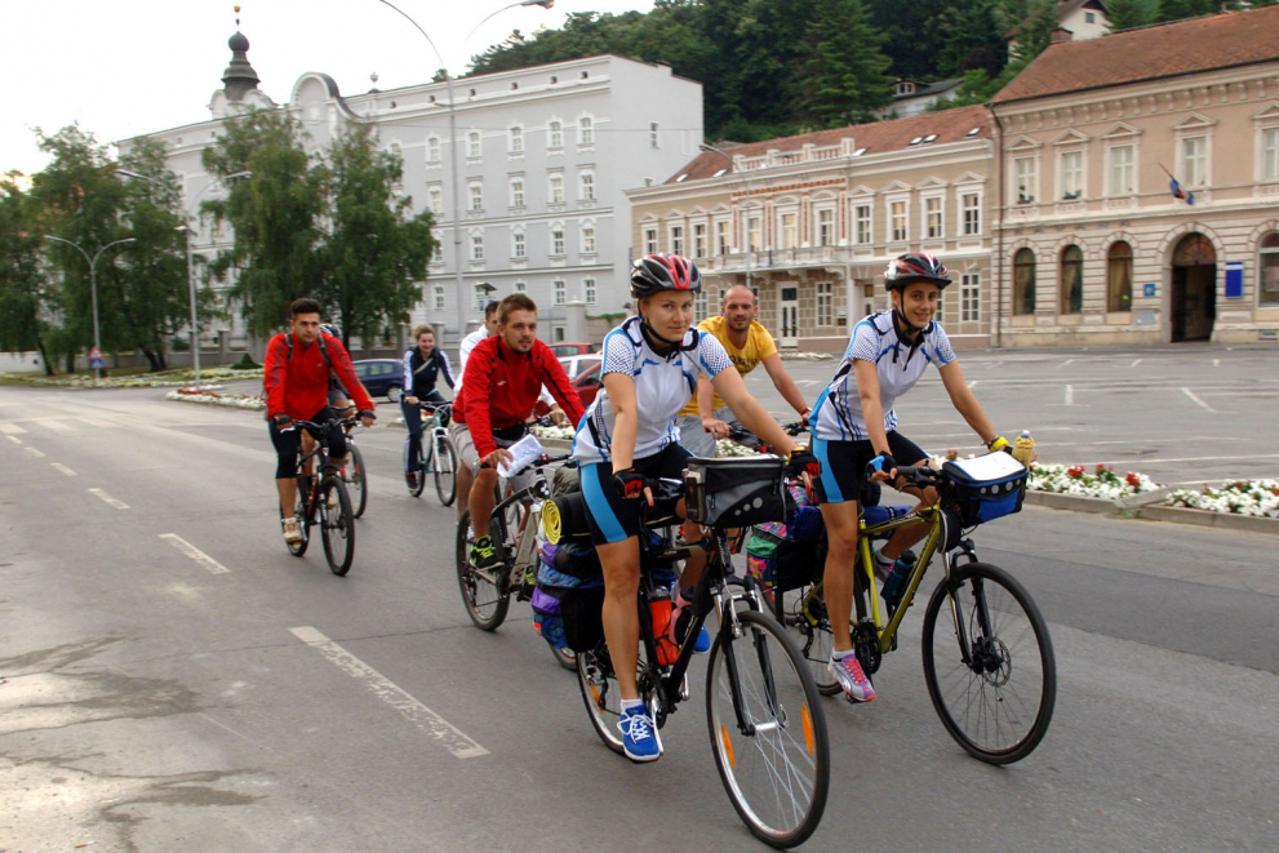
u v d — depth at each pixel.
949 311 53.88
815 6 92.69
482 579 6.52
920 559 4.61
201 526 10.49
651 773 4.44
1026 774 4.29
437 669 5.88
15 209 69.12
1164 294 46.81
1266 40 44.09
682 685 4.24
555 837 3.85
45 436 22.34
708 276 62.72
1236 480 11.22
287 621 6.90
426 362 12.16
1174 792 4.09
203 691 5.52
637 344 4.06
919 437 17.06
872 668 4.80
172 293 66.62
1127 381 27.67
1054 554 8.30
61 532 10.32
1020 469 4.29
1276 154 43.41
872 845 3.71
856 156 55.97
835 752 4.58
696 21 98.50
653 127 70.81
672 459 4.39
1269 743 4.56
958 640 4.51
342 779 4.38
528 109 71.00
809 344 59.47
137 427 24.77
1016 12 99.12
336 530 8.23
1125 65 47.81
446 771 4.46
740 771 3.91
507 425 6.85
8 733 4.93
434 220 61.31
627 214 68.88
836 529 4.69
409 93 75.06
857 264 56.66
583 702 5.16
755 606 3.99
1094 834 3.76
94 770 4.49
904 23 103.12
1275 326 43.81
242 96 83.25
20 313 68.44
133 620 6.96
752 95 96.00
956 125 54.91
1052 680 4.07
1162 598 6.92
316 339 8.41
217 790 4.28
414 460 12.22
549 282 71.62
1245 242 44.31
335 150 59.28
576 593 4.52
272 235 57.34
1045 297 50.28
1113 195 47.84
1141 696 5.14
